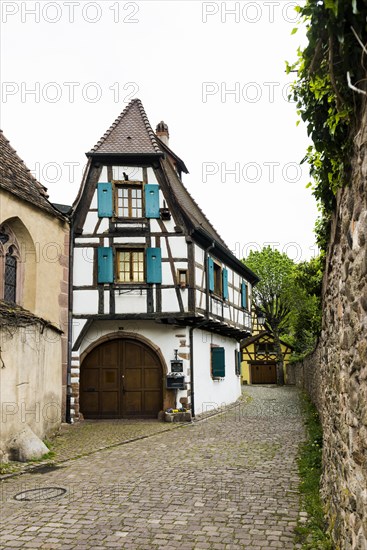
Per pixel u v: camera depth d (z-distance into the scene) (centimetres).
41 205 1317
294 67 377
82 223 1558
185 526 534
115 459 898
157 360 1570
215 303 1742
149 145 1609
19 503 623
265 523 538
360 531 327
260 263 3469
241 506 601
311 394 1931
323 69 332
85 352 1552
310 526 517
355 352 345
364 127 293
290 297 3303
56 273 1397
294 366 3325
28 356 982
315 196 475
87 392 1566
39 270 1298
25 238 1262
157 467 825
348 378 378
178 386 1512
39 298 1295
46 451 920
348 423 379
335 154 369
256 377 3838
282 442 1047
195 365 1631
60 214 1435
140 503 619
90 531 523
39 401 1041
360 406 329
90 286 1530
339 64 308
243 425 1338
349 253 358
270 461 857
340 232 421
